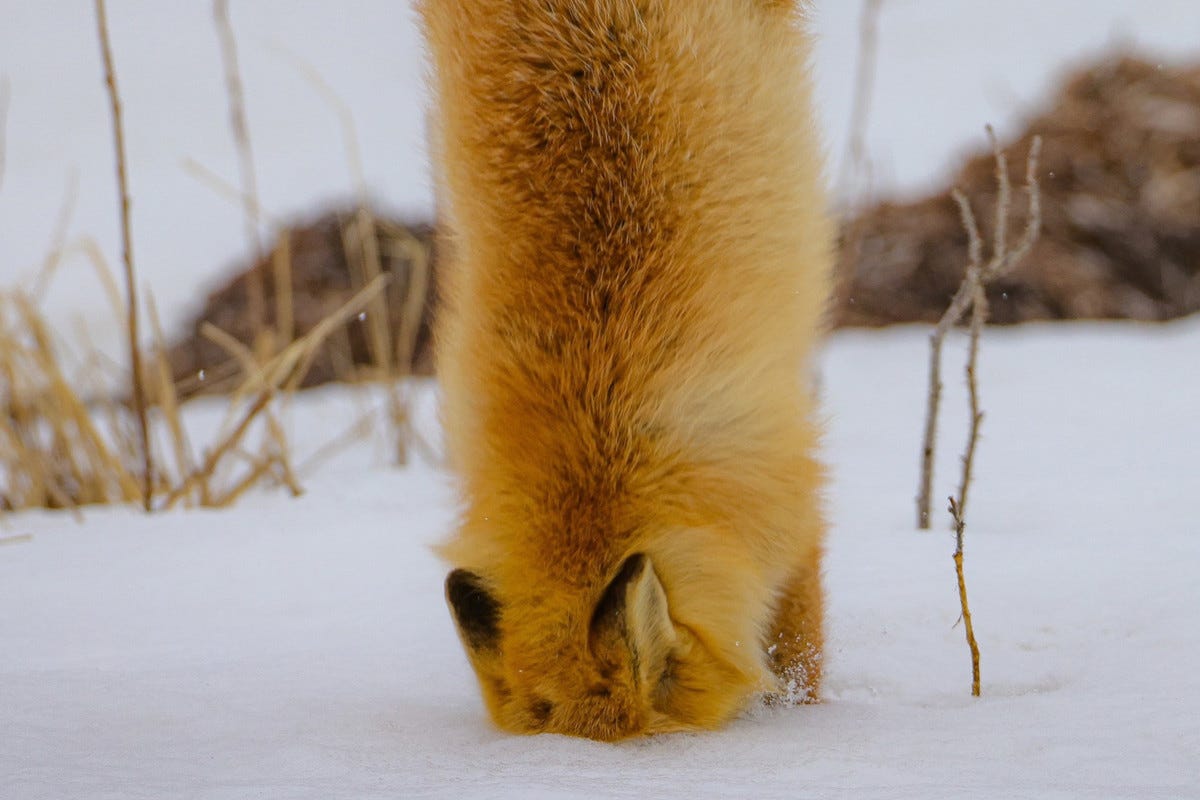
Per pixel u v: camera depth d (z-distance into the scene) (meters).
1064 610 8.60
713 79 8.34
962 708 8.39
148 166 33.59
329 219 22.23
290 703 8.44
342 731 8.37
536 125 8.34
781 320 8.38
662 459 8.32
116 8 50.69
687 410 8.33
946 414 13.45
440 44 8.38
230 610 8.77
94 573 8.95
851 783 8.22
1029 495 9.14
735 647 8.33
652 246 8.33
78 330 14.48
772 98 8.38
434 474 11.84
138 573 8.95
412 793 8.18
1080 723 8.32
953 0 42.34
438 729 8.38
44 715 8.41
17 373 11.59
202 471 11.05
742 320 8.35
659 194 8.34
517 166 8.34
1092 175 22.30
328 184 29.58
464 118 8.36
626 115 8.33
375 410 13.27
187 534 9.38
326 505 10.54
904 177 25.14
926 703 8.45
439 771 8.25
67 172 33.59
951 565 8.77
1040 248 21.69
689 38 8.34
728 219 8.34
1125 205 21.98
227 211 29.38
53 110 39.16
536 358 8.34
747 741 8.31
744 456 8.34
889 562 8.80
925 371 16.25
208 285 23.05
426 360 19.38
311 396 18.20
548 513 8.32
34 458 11.52
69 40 46.69
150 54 44.78
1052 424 12.26
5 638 8.67
